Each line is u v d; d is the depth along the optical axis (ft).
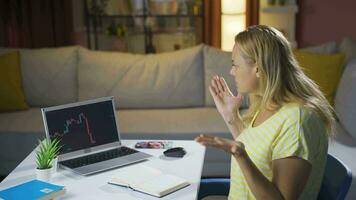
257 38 5.24
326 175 5.90
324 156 5.23
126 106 12.50
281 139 5.04
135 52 18.42
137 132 10.85
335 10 17.17
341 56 12.26
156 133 10.82
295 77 5.22
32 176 6.18
